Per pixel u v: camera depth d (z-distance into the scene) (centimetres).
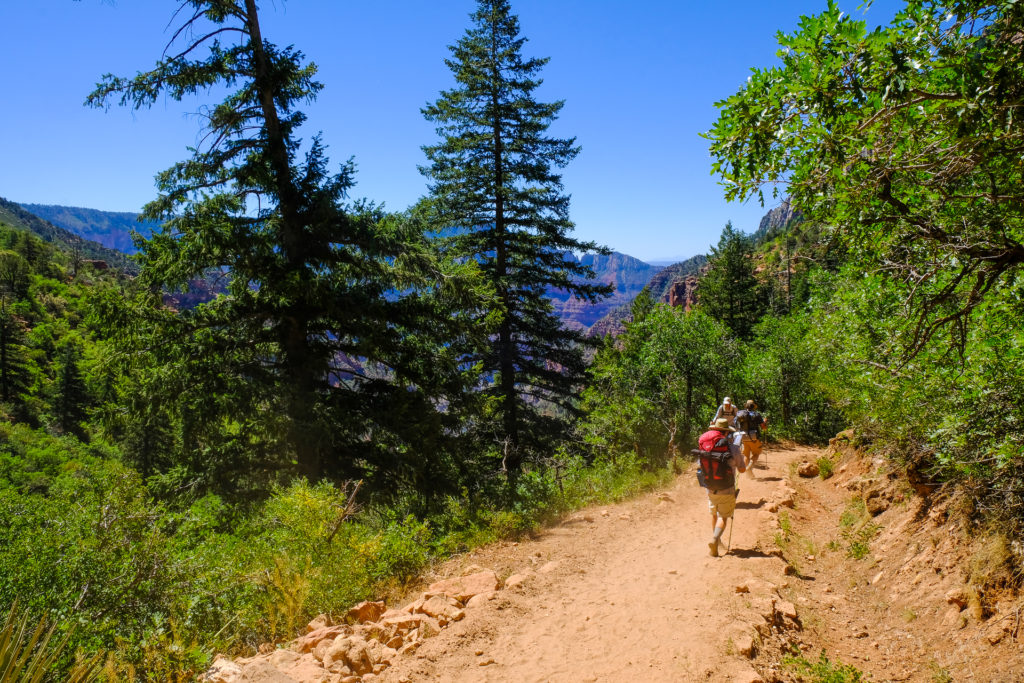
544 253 2045
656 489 1104
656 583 592
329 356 1350
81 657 342
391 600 611
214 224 1116
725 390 1891
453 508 1005
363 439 1365
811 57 298
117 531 530
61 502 551
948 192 329
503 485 1293
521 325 2028
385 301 1341
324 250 1309
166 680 367
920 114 293
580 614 521
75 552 486
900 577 561
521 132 2033
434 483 1287
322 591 581
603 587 593
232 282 1280
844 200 331
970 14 272
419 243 1371
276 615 525
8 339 5528
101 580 479
